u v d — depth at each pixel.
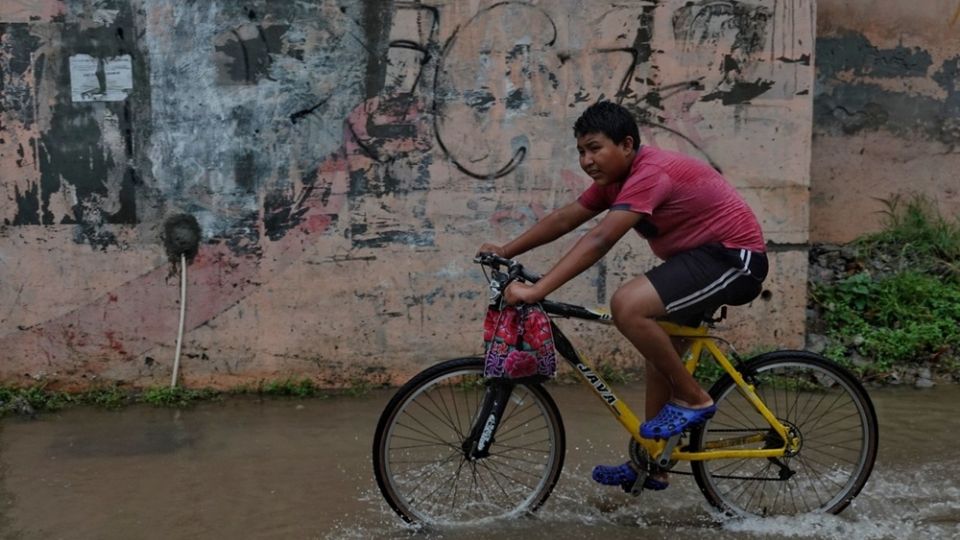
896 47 6.77
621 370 5.48
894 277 6.25
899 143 6.86
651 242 3.59
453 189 5.27
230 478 4.17
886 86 6.80
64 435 4.70
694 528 3.68
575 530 3.66
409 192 5.24
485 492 3.92
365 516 3.79
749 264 3.44
